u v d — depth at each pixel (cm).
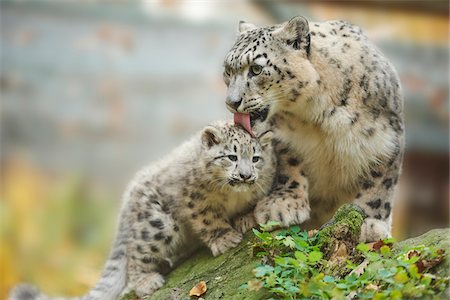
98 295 1078
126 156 2647
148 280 1043
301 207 1009
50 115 2612
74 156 2658
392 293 779
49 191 2642
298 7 2252
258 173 1029
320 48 1002
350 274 849
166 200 1058
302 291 806
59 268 2283
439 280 795
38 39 2533
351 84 997
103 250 2444
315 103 993
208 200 1033
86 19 2534
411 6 2209
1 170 2633
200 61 2516
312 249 880
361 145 1004
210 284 943
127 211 1091
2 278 2248
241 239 1023
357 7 2225
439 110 2427
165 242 1056
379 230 967
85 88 2577
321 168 1045
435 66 2433
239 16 2533
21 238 2422
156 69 2525
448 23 2350
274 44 989
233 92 985
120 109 2573
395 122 1025
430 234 921
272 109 1003
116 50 2533
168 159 1106
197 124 2542
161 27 2538
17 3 2519
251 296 877
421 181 2430
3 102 2577
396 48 2412
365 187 1032
